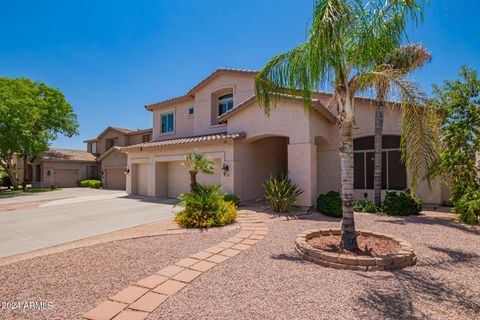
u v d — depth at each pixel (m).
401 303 4.20
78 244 7.77
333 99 8.20
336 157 16.52
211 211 10.16
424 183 14.44
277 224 10.24
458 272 5.47
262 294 4.52
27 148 29.39
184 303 4.24
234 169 15.17
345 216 6.83
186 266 5.86
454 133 10.95
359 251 6.53
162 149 19.30
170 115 24.52
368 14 6.54
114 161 34.12
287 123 14.03
